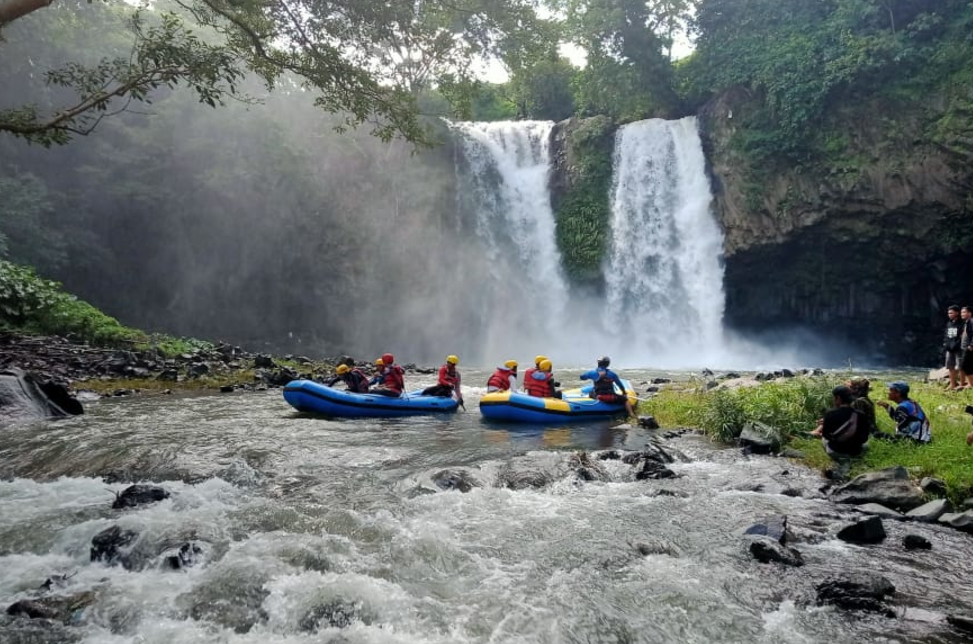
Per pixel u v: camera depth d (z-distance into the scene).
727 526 5.98
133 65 10.38
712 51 31.56
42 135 9.80
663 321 32.19
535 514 6.27
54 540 5.58
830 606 4.45
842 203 27.17
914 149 25.69
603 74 34.81
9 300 19.16
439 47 13.54
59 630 4.11
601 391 12.12
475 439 9.87
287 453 8.65
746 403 10.27
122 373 16.30
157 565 5.03
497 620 4.25
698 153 31.77
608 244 33.53
